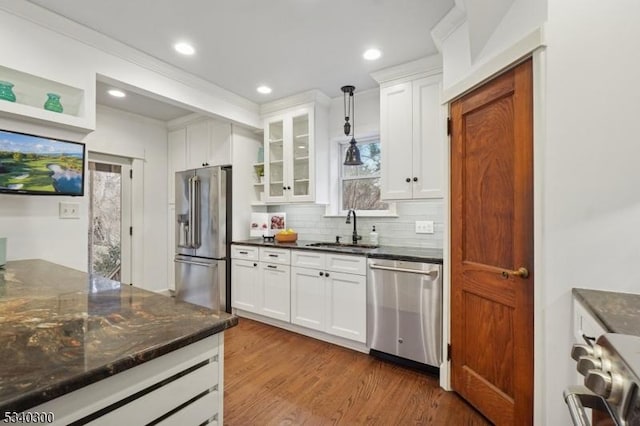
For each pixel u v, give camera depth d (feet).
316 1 6.17
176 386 2.71
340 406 6.14
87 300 3.78
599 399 2.40
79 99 7.14
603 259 4.09
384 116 8.98
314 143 10.85
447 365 6.69
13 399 1.74
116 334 2.71
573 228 4.23
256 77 9.66
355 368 7.63
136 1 6.15
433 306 7.20
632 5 3.95
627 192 3.98
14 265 6.04
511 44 4.97
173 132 14.12
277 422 5.67
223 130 12.28
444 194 6.77
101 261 12.32
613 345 2.14
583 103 4.17
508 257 5.20
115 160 12.72
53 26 6.57
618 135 4.00
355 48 7.91
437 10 6.45
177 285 12.67
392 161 8.82
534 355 4.67
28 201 6.72
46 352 2.35
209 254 11.71
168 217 14.33
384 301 7.95
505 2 5.05
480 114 5.80
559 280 4.32
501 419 5.30
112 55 7.63
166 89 8.96
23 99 6.55
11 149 6.11
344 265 8.70
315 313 9.30
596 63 4.10
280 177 12.24
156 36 7.39
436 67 8.18
